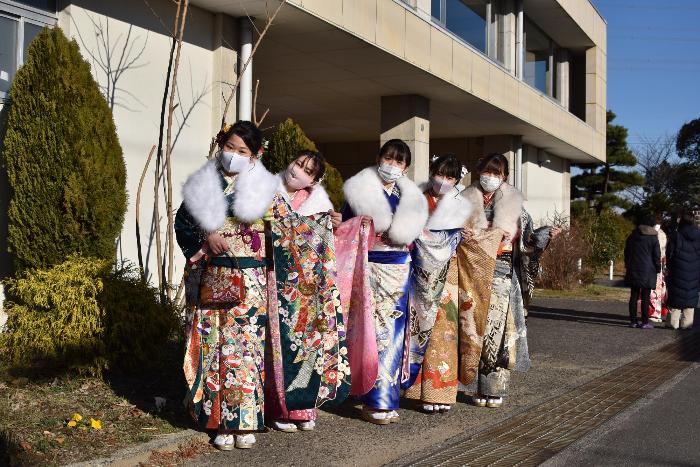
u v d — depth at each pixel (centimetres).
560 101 2164
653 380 731
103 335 546
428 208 539
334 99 1381
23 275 592
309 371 469
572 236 1833
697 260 1142
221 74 847
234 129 436
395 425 520
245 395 436
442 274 540
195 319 441
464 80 1272
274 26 905
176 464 416
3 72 639
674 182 4816
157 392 535
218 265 437
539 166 2080
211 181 434
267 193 440
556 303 1491
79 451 410
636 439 513
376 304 516
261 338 448
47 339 534
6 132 598
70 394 510
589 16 2052
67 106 588
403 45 1069
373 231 511
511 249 567
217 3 806
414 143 1318
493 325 559
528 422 551
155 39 772
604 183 3775
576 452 478
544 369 772
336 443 469
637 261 1148
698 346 976
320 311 471
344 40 973
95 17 706
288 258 465
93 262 573
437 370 548
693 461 464
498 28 1681
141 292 584
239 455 437
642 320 1157
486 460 457
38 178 585
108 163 612
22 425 443
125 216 732
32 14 662
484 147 1834
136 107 750
